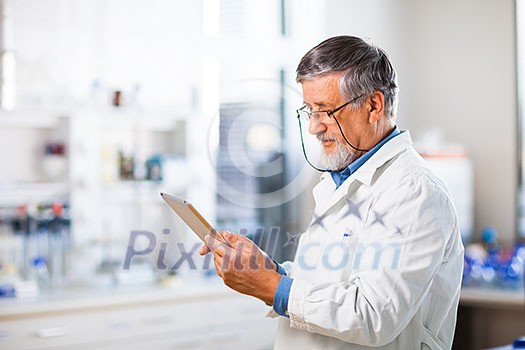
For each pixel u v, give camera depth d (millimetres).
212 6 3973
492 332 3424
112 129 3777
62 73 3555
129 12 3744
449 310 1767
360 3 4184
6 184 3369
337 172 1788
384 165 1721
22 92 3430
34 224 3385
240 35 4023
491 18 4109
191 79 3896
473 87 4172
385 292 1542
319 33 4141
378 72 1673
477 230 4164
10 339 2939
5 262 3350
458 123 4223
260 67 4051
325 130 1700
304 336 1750
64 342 3053
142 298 3236
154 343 3279
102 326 3145
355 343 1595
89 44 3633
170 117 3711
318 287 1587
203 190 3807
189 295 3359
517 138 4055
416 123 4367
